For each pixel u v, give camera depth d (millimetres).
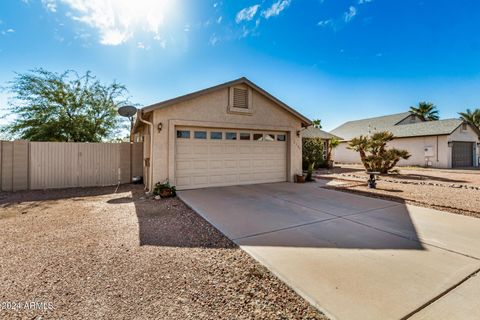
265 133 10359
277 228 4594
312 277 2805
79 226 4734
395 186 9852
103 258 3318
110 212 5812
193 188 8781
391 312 2186
